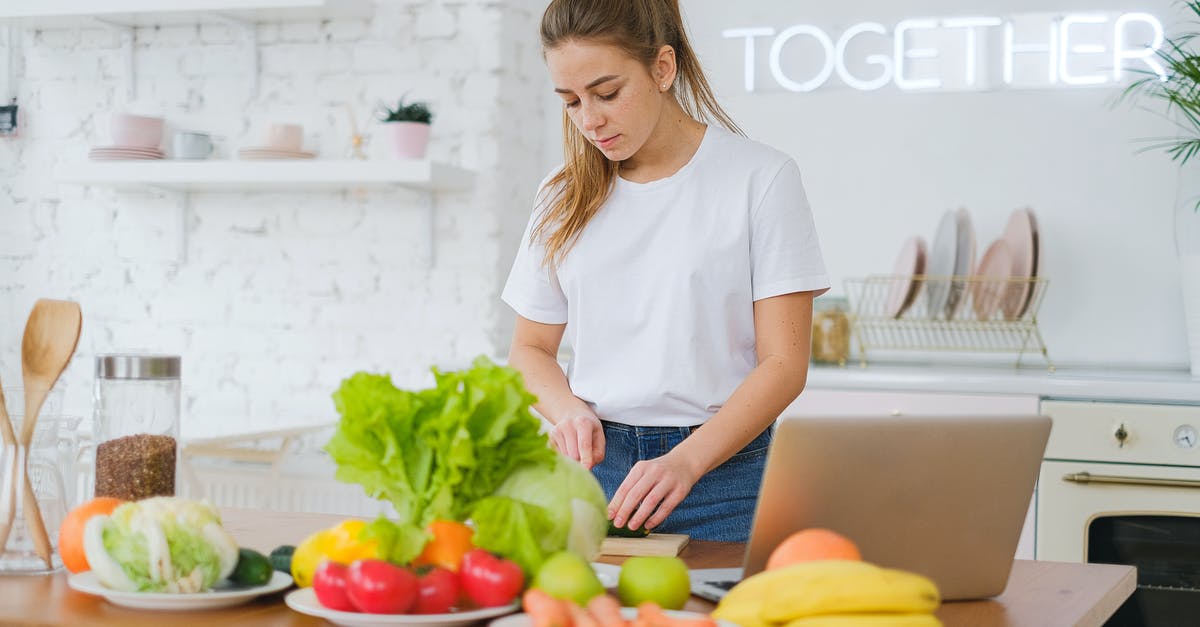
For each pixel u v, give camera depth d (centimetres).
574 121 173
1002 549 124
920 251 325
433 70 357
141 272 380
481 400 111
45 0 362
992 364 337
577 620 93
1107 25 326
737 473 175
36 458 131
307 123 366
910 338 342
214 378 374
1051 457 284
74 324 132
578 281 185
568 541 113
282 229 370
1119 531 279
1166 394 277
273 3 346
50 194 387
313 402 366
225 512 169
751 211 178
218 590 115
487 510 110
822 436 110
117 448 136
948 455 117
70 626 106
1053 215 332
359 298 364
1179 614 276
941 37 338
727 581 123
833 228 349
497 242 354
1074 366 330
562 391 182
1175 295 324
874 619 95
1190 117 302
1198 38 320
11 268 390
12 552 128
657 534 154
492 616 104
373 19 361
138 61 379
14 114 385
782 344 177
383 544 108
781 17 352
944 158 340
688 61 181
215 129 373
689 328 179
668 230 180
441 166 335
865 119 346
